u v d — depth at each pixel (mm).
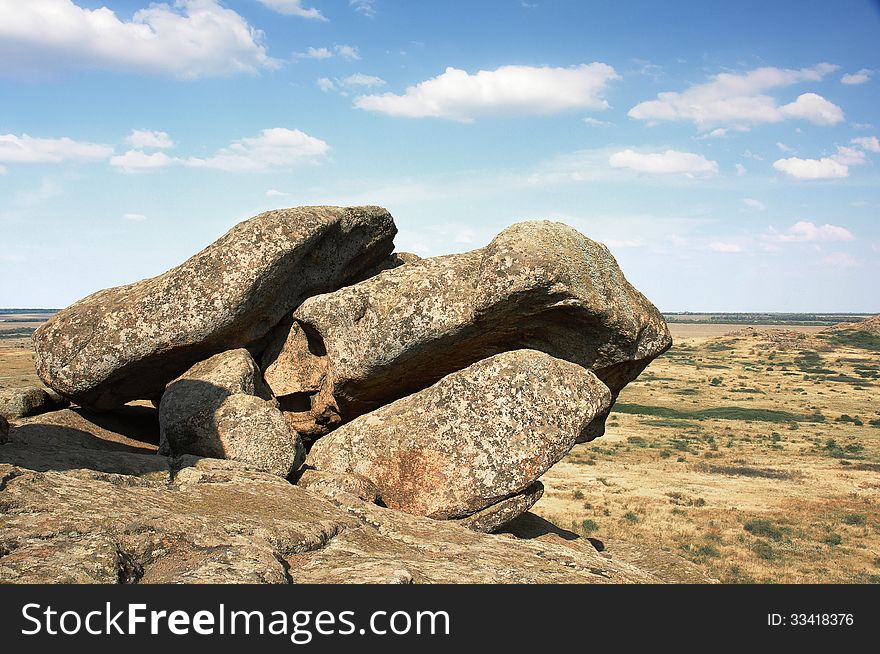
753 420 69812
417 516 11469
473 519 12414
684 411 75625
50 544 7480
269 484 11008
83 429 15055
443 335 13453
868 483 39312
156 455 11781
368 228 16438
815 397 89375
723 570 23609
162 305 14031
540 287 12594
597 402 12641
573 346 13766
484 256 13195
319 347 15148
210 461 11633
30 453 10648
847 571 23781
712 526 29641
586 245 13617
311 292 15906
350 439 13172
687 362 135125
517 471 12281
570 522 29859
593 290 12945
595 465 44500
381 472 12766
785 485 38594
